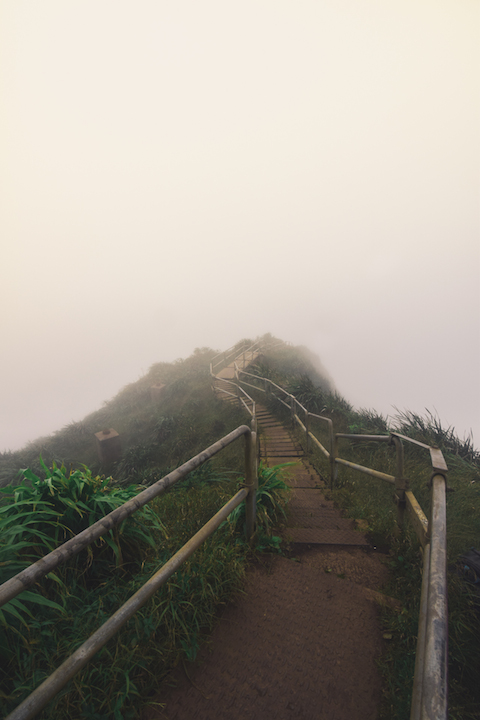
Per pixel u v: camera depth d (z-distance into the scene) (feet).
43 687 3.46
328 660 5.52
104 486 8.10
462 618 6.28
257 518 9.56
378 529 9.86
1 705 4.35
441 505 5.44
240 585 7.10
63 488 7.27
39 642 5.09
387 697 4.91
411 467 19.21
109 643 5.29
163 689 5.01
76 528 7.13
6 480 46.06
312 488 16.62
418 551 8.16
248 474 8.35
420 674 3.95
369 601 6.80
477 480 16.72
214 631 6.05
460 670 5.56
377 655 5.61
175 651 5.52
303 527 10.55
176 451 41.57
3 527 6.27
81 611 5.75
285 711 4.74
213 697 4.91
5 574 5.69
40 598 5.18
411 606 6.59
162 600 5.99
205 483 16.66
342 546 9.14
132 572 7.35
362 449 23.47
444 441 22.08
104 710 4.58
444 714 2.55
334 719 4.65
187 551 5.66
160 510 11.40
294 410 33.30
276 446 28.22
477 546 9.72
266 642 5.84
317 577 7.55
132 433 54.90
